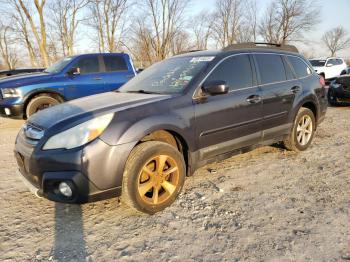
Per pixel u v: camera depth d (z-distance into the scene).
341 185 3.48
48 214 2.98
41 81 6.86
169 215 2.91
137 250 2.40
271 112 4.02
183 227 2.71
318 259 2.23
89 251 2.41
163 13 32.62
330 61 18.86
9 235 2.63
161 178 2.96
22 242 2.53
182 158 3.09
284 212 2.91
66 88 7.11
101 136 2.60
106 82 7.66
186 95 3.20
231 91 3.57
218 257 2.29
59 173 2.56
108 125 2.65
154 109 2.94
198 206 3.07
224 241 2.49
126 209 3.05
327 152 4.72
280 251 2.33
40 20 20.53
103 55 7.77
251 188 3.47
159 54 33.16
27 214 2.99
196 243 2.47
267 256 2.28
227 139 3.55
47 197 2.68
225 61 3.63
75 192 2.57
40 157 2.59
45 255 2.36
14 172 4.14
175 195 3.08
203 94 3.30
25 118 6.88
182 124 3.07
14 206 3.15
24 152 2.77
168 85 3.51
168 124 2.95
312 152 4.73
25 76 7.09
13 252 2.40
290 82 4.36
